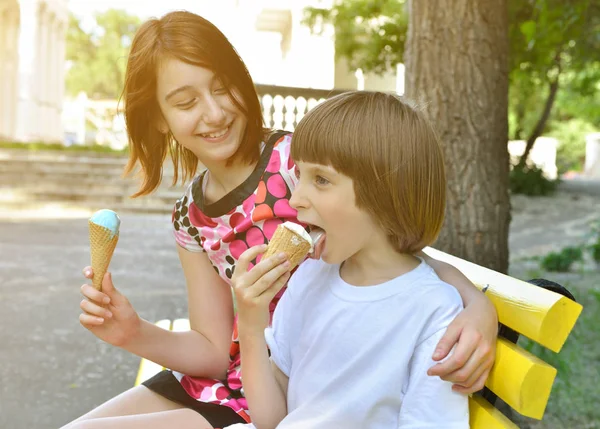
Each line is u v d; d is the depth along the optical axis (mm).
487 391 1446
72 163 14914
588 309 5793
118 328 1696
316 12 11789
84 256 8500
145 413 1742
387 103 1357
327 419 1354
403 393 1330
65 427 1577
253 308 1378
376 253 1399
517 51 7883
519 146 23234
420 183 1338
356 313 1377
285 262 1344
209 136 1774
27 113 20734
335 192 1337
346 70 14969
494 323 1280
